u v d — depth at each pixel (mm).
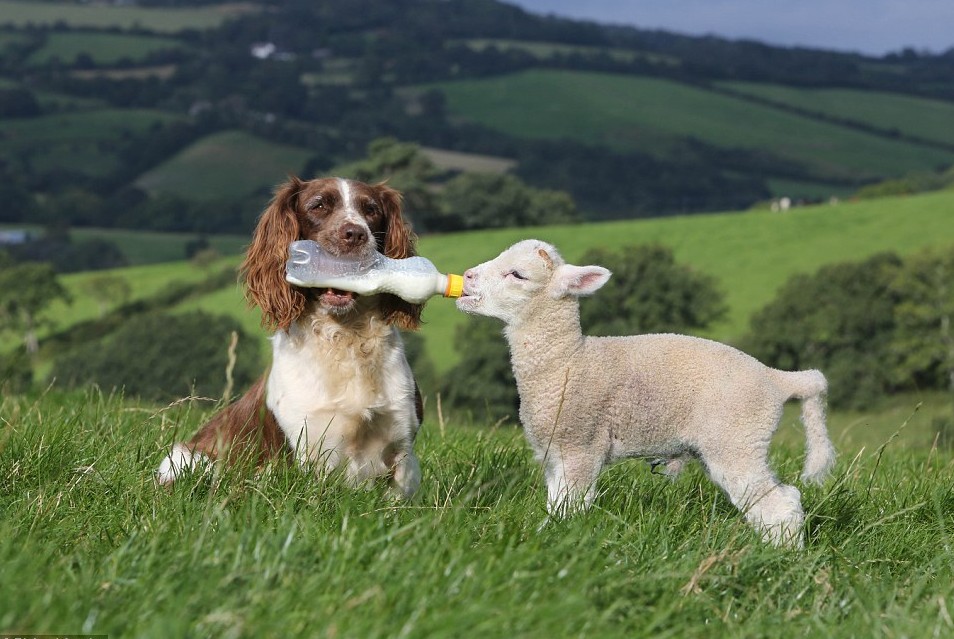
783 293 53812
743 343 51594
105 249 112875
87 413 6375
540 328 4816
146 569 3412
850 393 48500
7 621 2938
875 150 156625
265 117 182375
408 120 180125
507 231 80000
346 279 5105
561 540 3973
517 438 6348
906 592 4113
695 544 4250
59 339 77500
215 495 4316
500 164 153500
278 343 5562
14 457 4832
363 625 3043
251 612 3104
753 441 4695
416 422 5605
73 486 4477
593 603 3518
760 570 4074
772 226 70875
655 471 5207
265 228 5586
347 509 3951
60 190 142750
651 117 174625
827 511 4977
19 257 110312
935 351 48625
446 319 57125
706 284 54250
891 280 51531
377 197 5871
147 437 5637
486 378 44656
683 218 77438
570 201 109062
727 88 193125
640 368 4781
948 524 5062
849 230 66688
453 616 3074
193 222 128375
